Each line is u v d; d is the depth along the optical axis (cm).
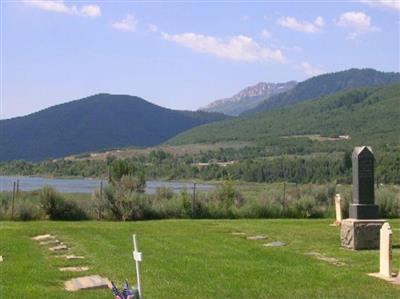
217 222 2770
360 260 1681
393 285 1308
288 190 3650
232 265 1527
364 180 1967
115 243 1964
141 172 4206
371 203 1967
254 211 3225
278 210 3256
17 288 1216
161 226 2553
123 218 3030
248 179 7844
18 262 1555
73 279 1323
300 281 1327
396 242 2066
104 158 11781
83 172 10481
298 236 2198
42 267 1471
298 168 7606
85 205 3073
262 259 1644
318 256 1758
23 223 2723
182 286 1259
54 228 2419
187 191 3400
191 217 3164
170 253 1744
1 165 12181
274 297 1173
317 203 3409
